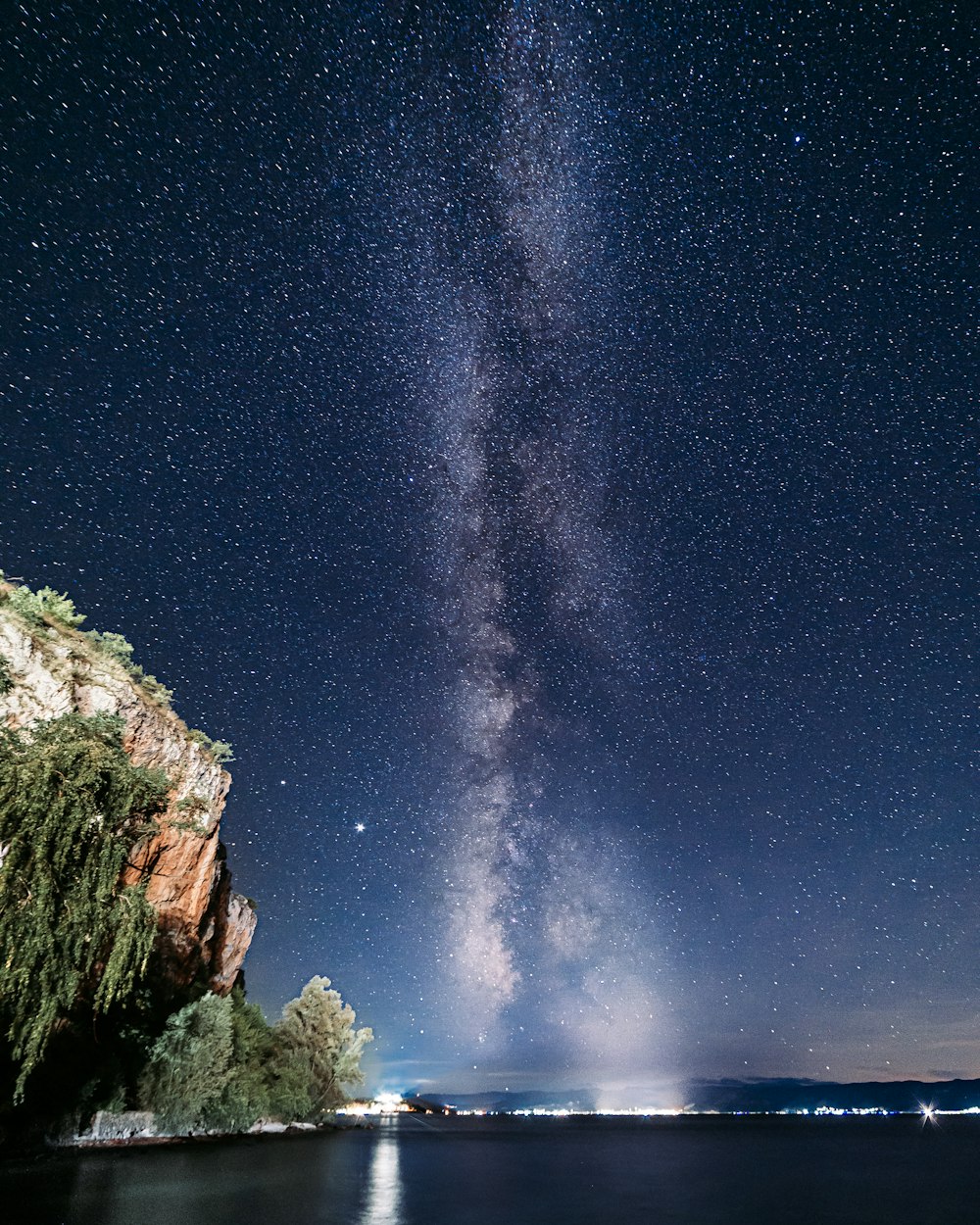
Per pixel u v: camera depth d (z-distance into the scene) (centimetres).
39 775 1884
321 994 8212
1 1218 1988
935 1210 3378
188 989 5328
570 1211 3069
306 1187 3297
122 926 1995
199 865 5494
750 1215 3134
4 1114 3150
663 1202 3481
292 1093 7069
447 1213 2844
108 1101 4053
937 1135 12912
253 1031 6988
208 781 5600
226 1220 2256
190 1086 4631
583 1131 14838
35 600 4538
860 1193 4066
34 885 1833
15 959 1795
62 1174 2925
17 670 4069
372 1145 6981
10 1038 1806
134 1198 2530
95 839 1970
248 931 7438
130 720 4759
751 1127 17950
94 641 4894
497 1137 11319
